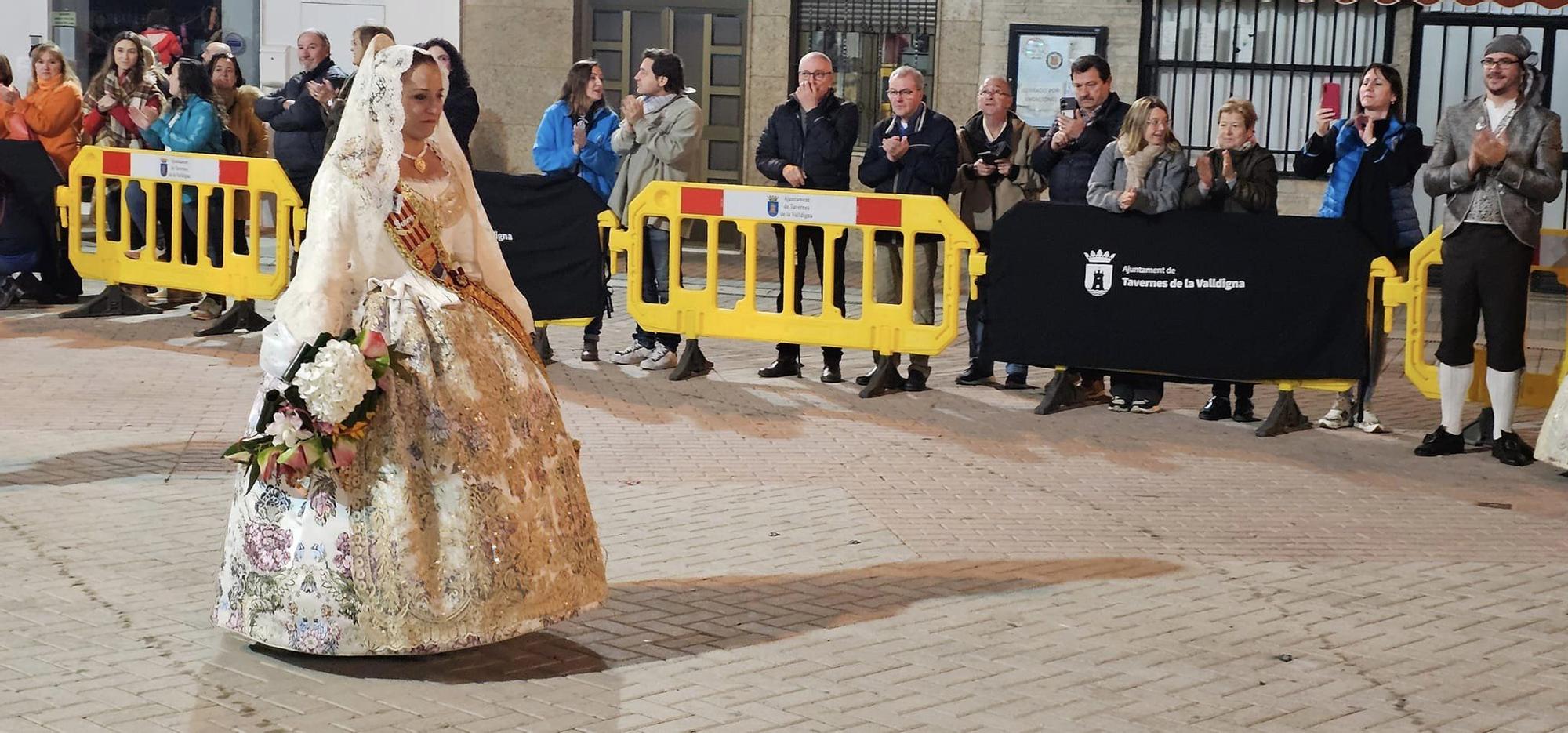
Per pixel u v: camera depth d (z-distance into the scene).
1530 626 5.44
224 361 9.77
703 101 15.58
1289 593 5.77
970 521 6.67
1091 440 8.34
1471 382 8.27
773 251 15.48
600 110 10.45
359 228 4.61
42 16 16.05
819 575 5.84
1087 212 8.82
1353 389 8.98
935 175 9.48
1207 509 6.99
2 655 4.78
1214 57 14.83
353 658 4.82
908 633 5.19
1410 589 5.85
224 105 12.02
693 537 6.29
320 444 4.49
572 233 9.93
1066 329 8.92
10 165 11.38
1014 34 14.77
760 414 8.74
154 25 16.05
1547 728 4.51
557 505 4.86
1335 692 4.75
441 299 4.72
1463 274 8.03
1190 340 8.71
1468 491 7.46
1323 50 14.80
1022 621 5.35
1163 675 4.86
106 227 11.65
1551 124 7.87
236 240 11.33
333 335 4.56
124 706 4.42
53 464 7.11
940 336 9.24
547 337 10.30
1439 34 14.71
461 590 4.61
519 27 15.45
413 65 4.70
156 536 6.06
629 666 4.84
